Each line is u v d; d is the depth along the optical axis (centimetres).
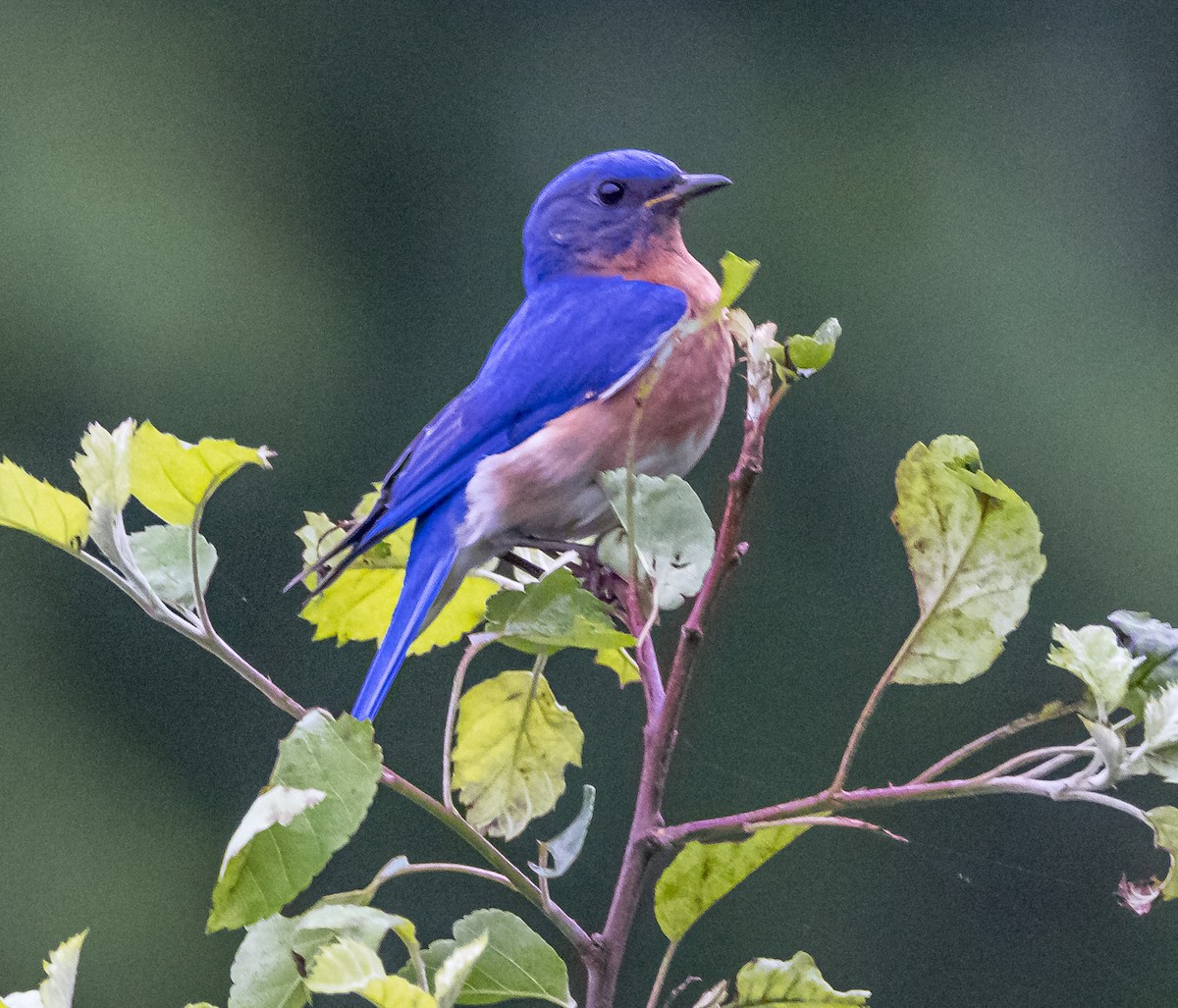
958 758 405
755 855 409
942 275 1440
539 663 498
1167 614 1324
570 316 677
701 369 661
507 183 1527
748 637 1270
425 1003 331
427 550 555
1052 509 1363
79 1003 1252
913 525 424
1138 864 1188
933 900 1191
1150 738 390
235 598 1328
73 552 423
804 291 1450
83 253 1426
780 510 1320
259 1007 391
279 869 367
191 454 418
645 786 410
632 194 747
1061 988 1180
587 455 647
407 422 1459
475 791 498
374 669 536
